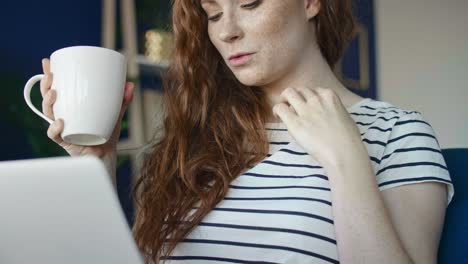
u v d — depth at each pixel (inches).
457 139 133.4
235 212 40.1
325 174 39.5
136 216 48.1
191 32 48.4
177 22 49.6
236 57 41.8
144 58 95.6
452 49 133.3
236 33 40.8
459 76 133.0
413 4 134.9
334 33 45.5
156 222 43.1
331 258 37.4
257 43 40.9
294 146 41.9
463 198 39.6
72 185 19.6
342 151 35.0
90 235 21.0
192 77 48.6
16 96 84.6
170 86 50.2
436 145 39.9
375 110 42.8
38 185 19.7
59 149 86.7
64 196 19.9
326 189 38.9
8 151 83.4
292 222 38.1
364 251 32.8
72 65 36.1
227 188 41.2
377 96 131.7
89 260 22.0
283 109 37.4
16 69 84.4
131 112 91.8
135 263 21.7
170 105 48.8
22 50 85.2
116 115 38.0
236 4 40.8
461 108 133.0
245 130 44.5
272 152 43.1
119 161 88.0
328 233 37.6
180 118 47.8
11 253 21.9
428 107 135.4
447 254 38.5
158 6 98.3
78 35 91.4
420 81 135.3
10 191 19.8
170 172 45.3
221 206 40.8
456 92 133.3
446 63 133.8
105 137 37.7
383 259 32.6
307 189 39.0
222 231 39.9
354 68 126.1
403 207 37.2
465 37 132.0
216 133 45.6
